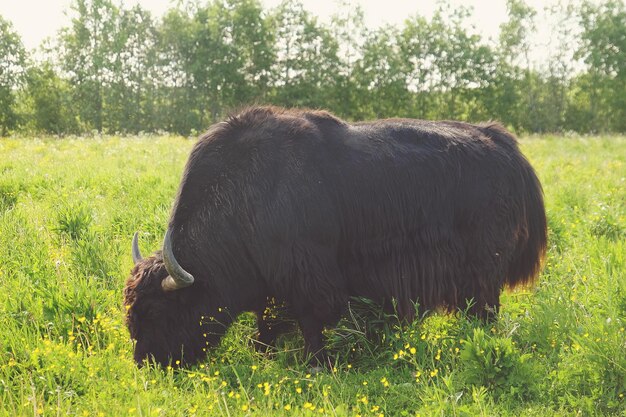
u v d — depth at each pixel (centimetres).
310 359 494
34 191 949
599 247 641
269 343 525
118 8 4991
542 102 5384
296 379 438
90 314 504
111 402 387
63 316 497
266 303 516
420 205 519
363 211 506
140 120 5009
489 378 417
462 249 531
